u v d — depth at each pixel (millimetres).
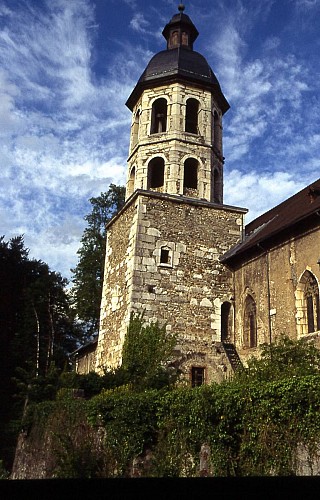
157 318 18438
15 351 27984
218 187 21594
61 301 32250
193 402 10883
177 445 10875
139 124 21781
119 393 13680
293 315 16078
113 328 19922
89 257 32375
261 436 9211
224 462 9734
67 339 33406
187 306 19031
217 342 18984
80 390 15758
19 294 30344
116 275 20719
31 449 15859
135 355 17125
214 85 21984
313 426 8484
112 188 34500
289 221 17203
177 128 20828
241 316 19172
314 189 17922
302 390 8820
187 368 18172
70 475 11164
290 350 13469
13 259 31406
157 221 19641
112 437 12305
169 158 20531
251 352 18016
